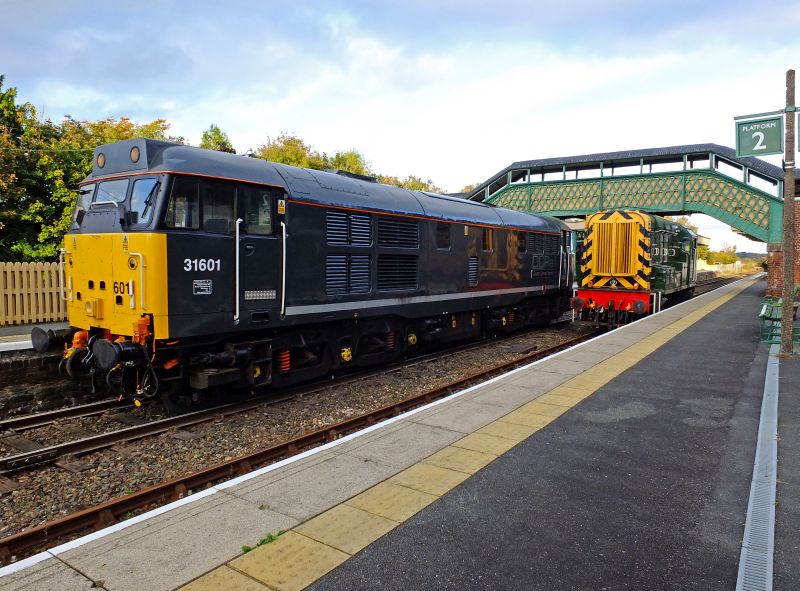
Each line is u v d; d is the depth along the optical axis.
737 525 3.98
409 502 4.34
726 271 84.00
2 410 8.50
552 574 3.40
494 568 3.46
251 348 8.19
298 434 7.36
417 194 11.80
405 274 11.02
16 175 16.98
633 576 3.38
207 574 3.34
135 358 6.96
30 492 5.59
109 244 7.38
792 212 9.83
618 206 26.27
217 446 6.84
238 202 7.80
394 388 9.72
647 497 4.44
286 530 3.88
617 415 6.62
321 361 9.79
